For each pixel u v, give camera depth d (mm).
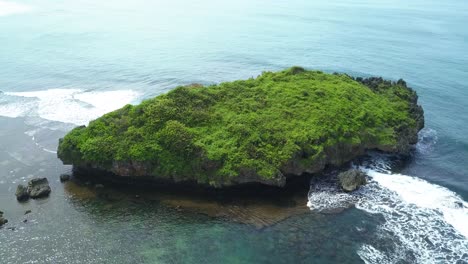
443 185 45281
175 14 171750
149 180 45156
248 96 53094
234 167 42188
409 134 51906
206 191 43656
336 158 46250
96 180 46344
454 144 55656
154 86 79000
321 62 96750
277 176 41750
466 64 95312
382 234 37375
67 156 46969
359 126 48375
